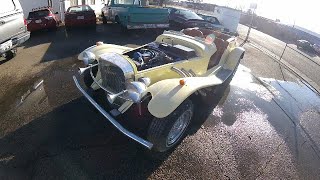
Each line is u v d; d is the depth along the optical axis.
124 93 3.51
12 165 3.28
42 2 13.72
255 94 6.21
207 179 3.36
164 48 4.74
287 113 5.45
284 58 10.41
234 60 5.55
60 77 6.12
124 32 11.55
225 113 5.10
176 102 3.19
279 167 3.74
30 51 8.25
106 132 4.07
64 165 3.35
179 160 3.64
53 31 11.83
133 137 3.12
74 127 4.14
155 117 3.37
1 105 4.68
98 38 10.55
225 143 4.14
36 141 3.76
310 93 6.77
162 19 11.36
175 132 3.79
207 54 4.76
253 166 3.70
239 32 16.23
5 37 6.68
